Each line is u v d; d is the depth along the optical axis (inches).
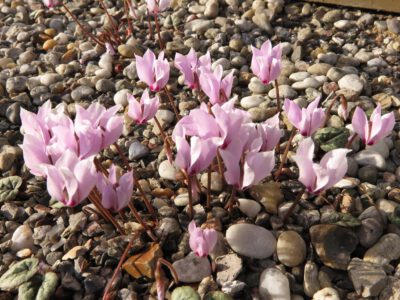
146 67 7.9
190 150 6.6
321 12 14.0
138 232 8.0
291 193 8.8
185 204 8.6
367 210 8.4
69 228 8.4
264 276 7.5
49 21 14.4
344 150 6.7
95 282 7.6
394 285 7.4
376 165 9.4
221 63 12.2
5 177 9.8
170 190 9.0
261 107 10.8
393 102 10.9
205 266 7.6
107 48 12.6
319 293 7.3
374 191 8.8
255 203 8.4
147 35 13.6
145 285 7.6
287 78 11.7
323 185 6.7
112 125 6.7
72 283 7.6
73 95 11.6
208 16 14.1
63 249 8.2
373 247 7.9
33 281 7.6
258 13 13.8
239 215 8.4
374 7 13.7
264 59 8.1
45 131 6.9
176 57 8.4
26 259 7.9
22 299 7.4
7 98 11.7
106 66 12.3
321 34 13.2
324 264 7.8
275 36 13.2
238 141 6.8
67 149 6.3
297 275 7.7
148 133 10.4
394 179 9.2
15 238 8.5
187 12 14.4
